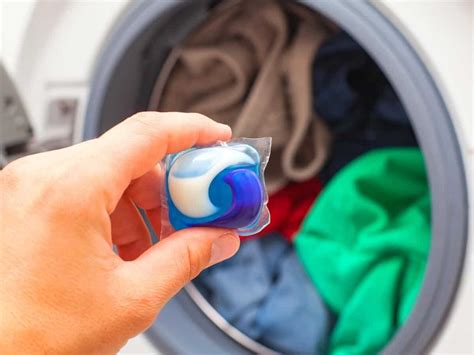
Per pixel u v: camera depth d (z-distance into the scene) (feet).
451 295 1.78
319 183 2.71
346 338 2.24
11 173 1.08
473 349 1.79
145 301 1.07
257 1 2.44
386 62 1.77
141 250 1.43
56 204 1.03
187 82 2.65
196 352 2.34
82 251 1.03
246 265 2.57
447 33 1.67
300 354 2.40
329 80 2.48
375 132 2.53
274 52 2.45
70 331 1.02
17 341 0.98
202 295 2.62
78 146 1.11
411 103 1.75
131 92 2.44
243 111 2.48
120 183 1.09
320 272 2.38
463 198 1.73
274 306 2.43
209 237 1.14
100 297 1.04
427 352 1.86
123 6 2.13
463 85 1.68
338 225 2.34
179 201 1.13
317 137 2.59
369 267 2.23
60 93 2.28
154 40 2.33
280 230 2.70
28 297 1.00
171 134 1.16
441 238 1.76
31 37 2.22
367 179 2.32
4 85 2.11
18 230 1.02
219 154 1.12
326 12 1.85
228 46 2.54
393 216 2.34
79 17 2.18
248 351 2.50
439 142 1.73
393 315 2.17
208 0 2.28
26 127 2.18
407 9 1.70
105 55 2.19
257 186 1.11
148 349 2.30
